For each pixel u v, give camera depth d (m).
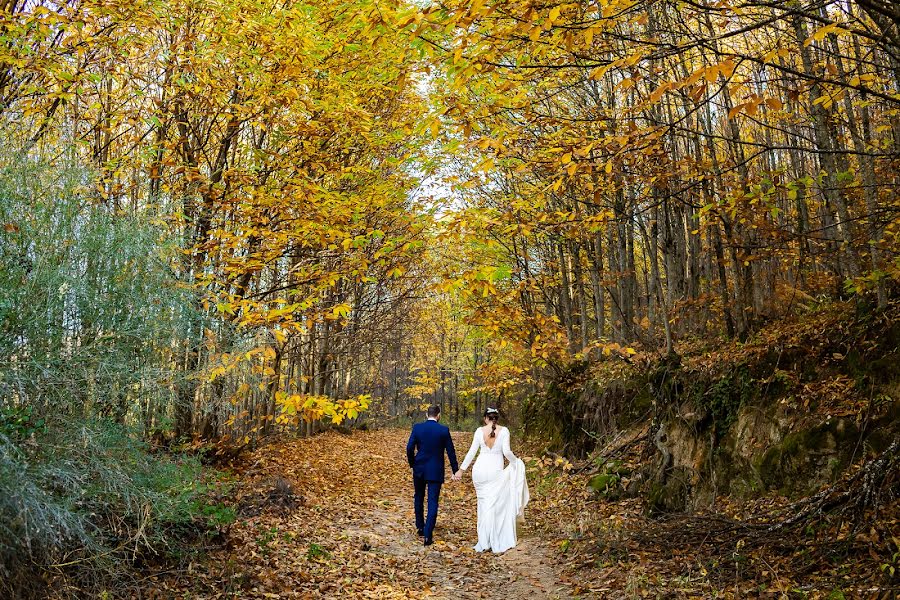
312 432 20.72
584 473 10.08
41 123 6.41
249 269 7.86
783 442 6.69
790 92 3.88
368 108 10.12
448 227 6.97
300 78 7.98
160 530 4.92
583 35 4.13
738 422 7.50
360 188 10.30
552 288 17.17
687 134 8.91
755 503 6.60
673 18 6.67
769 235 6.98
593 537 6.90
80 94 6.80
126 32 7.24
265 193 8.05
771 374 7.50
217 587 4.84
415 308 24.34
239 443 9.70
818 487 6.11
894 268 6.20
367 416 28.48
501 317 10.58
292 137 8.70
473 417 43.84
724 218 7.32
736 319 9.98
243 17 7.29
